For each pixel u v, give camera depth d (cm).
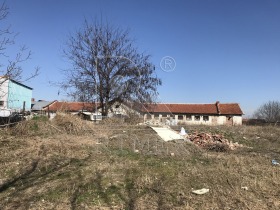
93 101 3388
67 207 639
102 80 3388
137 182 807
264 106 7856
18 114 2191
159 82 3519
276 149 1611
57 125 1786
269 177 902
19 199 677
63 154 1146
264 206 671
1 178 834
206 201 695
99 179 826
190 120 6619
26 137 1485
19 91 4700
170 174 901
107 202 673
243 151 1481
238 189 779
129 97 3372
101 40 3394
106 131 1919
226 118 6469
